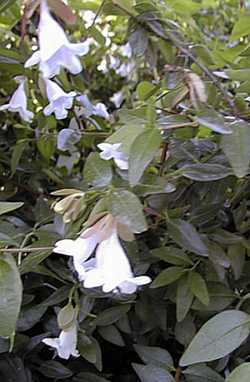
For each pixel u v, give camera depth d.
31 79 0.36
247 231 0.30
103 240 0.23
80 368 0.32
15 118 0.41
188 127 0.27
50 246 0.26
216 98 0.28
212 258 0.27
